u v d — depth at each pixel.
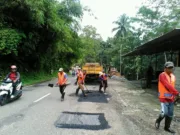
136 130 5.95
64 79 10.80
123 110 8.66
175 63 27.12
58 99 10.98
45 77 28.09
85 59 69.75
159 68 31.31
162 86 5.80
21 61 24.28
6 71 20.61
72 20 33.03
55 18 22.56
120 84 21.28
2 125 6.16
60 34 25.08
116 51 52.72
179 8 26.45
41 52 26.73
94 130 5.88
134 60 39.81
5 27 19.30
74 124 6.41
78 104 9.69
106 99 11.35
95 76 20.97
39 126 6.13
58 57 38.59
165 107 5.79
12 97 9.77
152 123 6.74
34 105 9.22
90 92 14.05
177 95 5.52
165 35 10.93
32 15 19.73
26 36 21.33
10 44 18.30
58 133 5.55
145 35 35.88
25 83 18.91
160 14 32.78
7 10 19.61
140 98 12.16
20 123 6.39
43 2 20.47
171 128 6.27
